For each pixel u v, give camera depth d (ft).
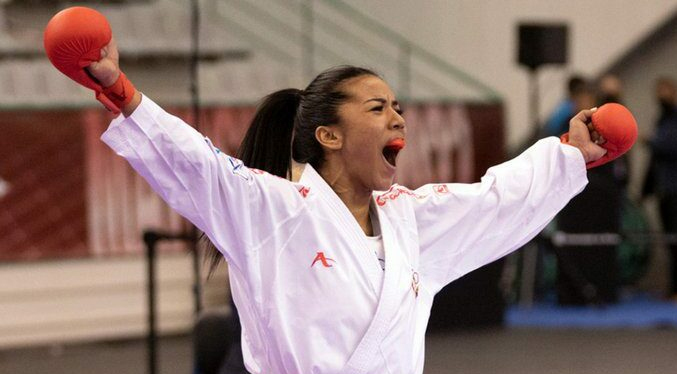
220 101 86.33
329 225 24.18
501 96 101.40
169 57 95.76
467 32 110.11
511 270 94.53
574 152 26.84
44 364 73.20
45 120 78.02
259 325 24.38
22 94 87.92
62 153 78.48
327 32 109.29
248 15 107.04
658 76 108.37
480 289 83.30
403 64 109.40
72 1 97.09
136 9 98.12
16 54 92.27
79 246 79.25
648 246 99.25
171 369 70.95
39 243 78.48
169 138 22.29
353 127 24.50
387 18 111.96
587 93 90.07
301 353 24.02
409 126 88.53
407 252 25.12
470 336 80.59
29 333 78.59
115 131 22.20
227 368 37.11
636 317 87.25
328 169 25.03
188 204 22.90
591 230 91.15
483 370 69.51
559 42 91.35
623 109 26.76
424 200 25.94
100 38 21.33
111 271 80.18
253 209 23.61
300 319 23.98
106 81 21.74
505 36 109.09
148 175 22.53
